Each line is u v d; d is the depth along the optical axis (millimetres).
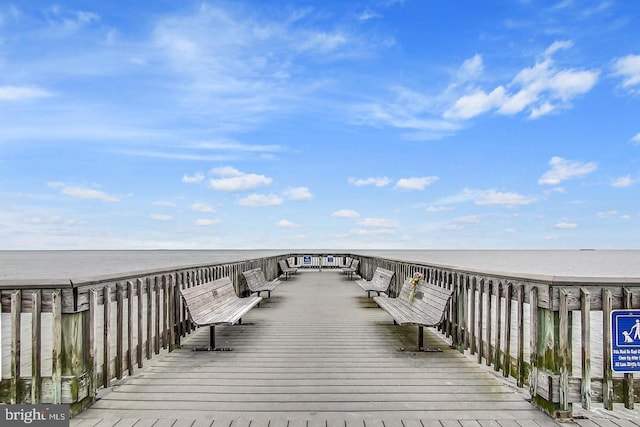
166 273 5539
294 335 6531
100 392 3961
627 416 3604
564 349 3402
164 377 4426
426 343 6004
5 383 3469
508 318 4324
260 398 3822
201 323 5449
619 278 3467
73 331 3486
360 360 5113
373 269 15250
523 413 3514
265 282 12102
